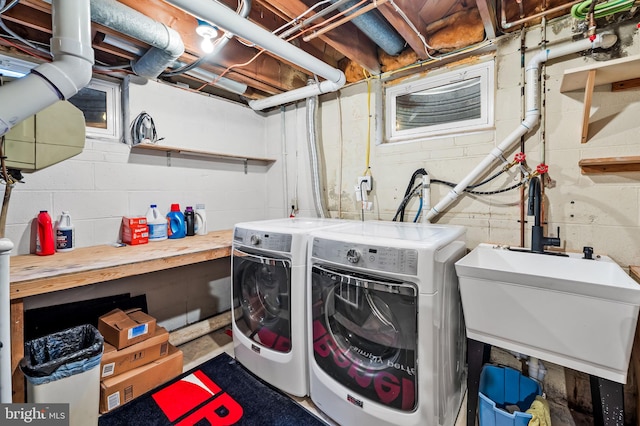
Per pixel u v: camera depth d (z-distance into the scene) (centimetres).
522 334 127
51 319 195
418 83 238
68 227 201
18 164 127
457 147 217
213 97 293
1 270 127
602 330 109
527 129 181
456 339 161
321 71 222
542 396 155
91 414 155
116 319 193
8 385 132
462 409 173
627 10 155
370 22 188
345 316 156
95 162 221
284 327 179
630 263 161
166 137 258
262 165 340
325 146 292
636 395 151
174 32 184
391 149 250
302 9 173
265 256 185
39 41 193
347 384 152
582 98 171
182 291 264
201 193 286
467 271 134
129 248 211
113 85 236
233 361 218
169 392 184
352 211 277
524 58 188
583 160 164
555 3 176
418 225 206
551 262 163
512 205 195
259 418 164
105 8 153
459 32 204
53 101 121
